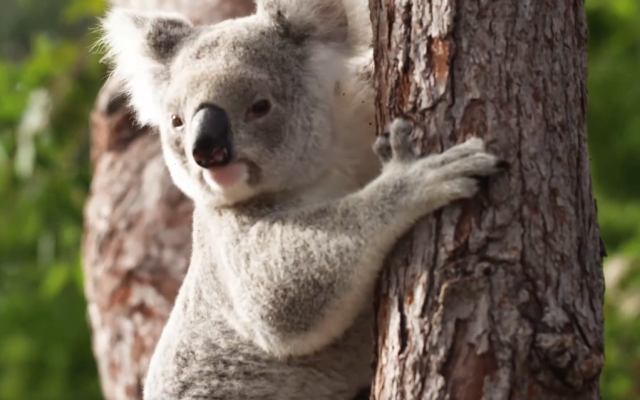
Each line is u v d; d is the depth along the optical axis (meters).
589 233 5.38
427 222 5.40
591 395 5.16
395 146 5.59
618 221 14.88
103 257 11.05
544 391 4.99
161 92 7.40
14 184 14.56
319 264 6.10
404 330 5.36
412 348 5.26
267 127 6.82
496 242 5.18
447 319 5.15
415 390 5.20
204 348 7.30
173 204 10.98
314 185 6.99
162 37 7.46
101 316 10.95
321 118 7.01
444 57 5.38
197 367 7.32
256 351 7.07
